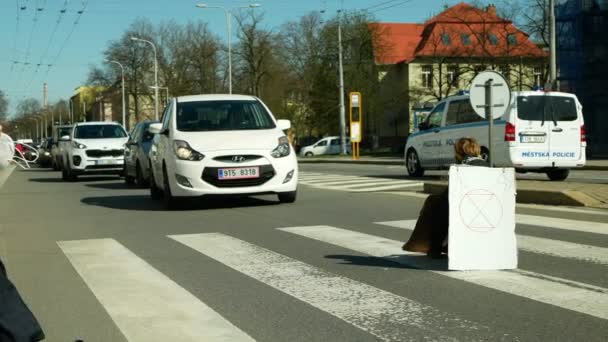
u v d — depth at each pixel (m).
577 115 17.80
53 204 15.44
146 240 9.36
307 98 70.25
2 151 3.91
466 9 55.22
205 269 7.27
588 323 5.03
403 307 5.59
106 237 9.78
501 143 17.53
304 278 6.73
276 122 13.77
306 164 38.75
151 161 15.26
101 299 6.08
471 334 4.82
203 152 12.45
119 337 4.96
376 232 9.49
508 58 52.16
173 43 81.19
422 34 78.06
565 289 6.05
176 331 5.07
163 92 81.69
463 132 18.91
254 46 70.06
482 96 11.63
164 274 7.07
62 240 9.65
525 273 6.73
